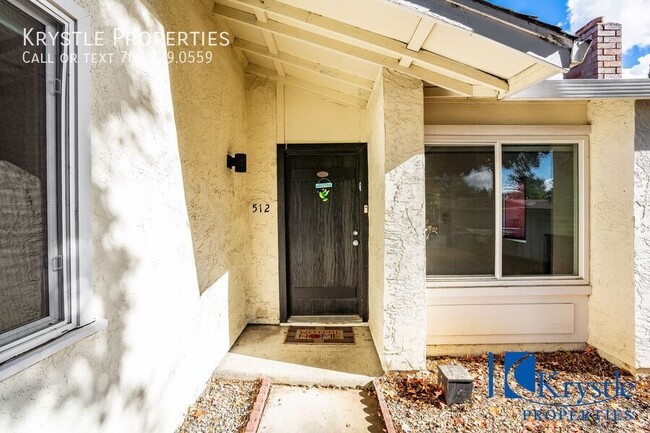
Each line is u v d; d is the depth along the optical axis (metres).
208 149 2.84
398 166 2.86
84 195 1.39
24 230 1.20
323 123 4.07
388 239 2.87
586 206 3.37
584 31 3.58
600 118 3.23
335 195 4.16
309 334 3.77
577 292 3.33
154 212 2.00
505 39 1.91
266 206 4.10
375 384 2.74
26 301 1.20
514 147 3.44
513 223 3.45
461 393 2.50
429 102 3.35
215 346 2.96
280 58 3.37
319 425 2.33
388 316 2.88
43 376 1.20
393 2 1.86
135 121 1.82
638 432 2.24
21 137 1.19
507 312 3.36
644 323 2.92
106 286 1.57
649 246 2.94
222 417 2.37
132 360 1.76
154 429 1.96
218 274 3.04
